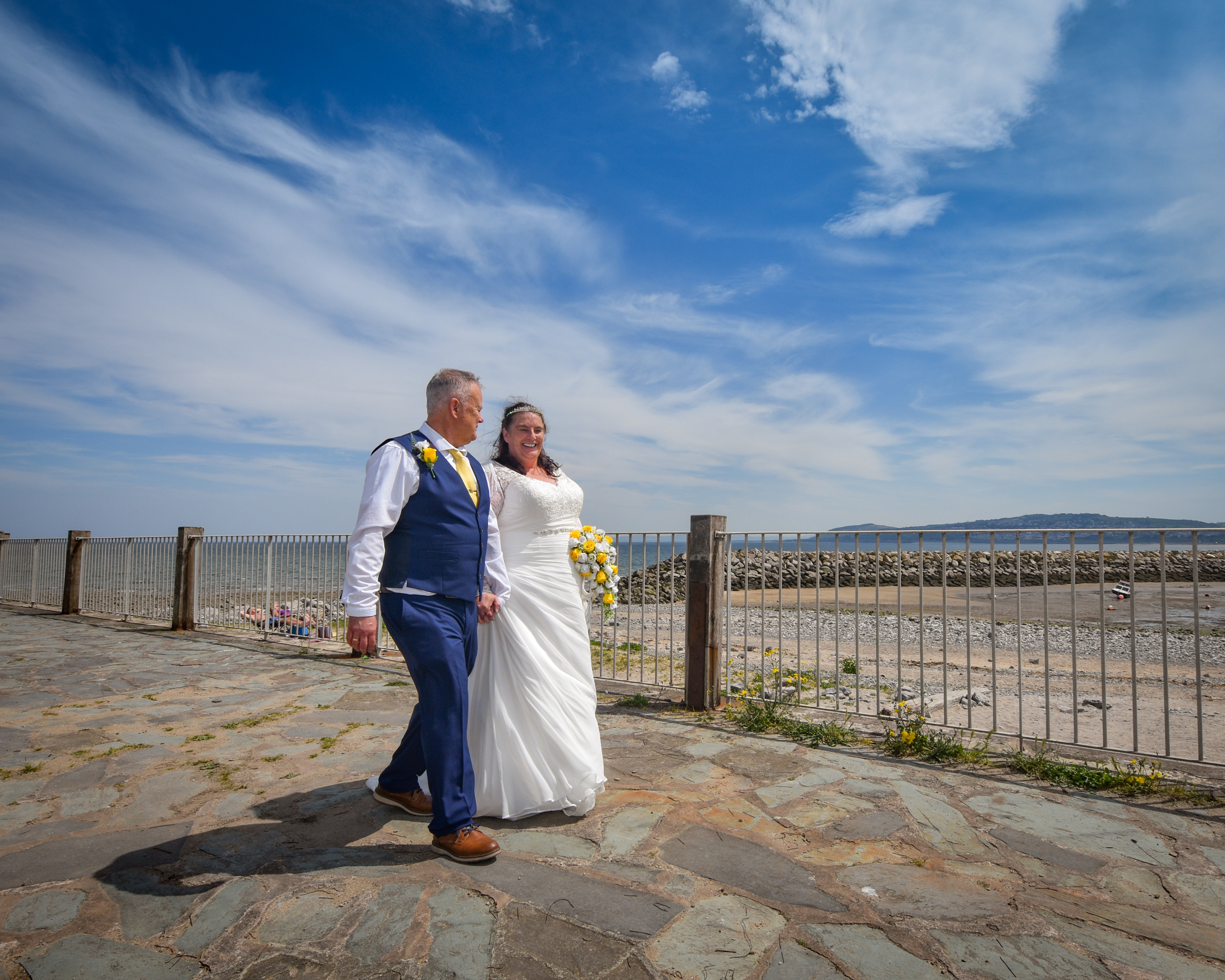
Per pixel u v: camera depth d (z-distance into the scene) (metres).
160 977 1.91
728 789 3.50
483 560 2.83
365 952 2.03
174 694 5.72
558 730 3.05
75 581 12.09
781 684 6.34
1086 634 10.45
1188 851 2.82
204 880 2.47
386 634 8.02
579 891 2.42
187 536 10.03
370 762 3.90
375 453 2.69
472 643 2.84
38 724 4.75
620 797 3.36
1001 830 3.01
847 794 3.44
